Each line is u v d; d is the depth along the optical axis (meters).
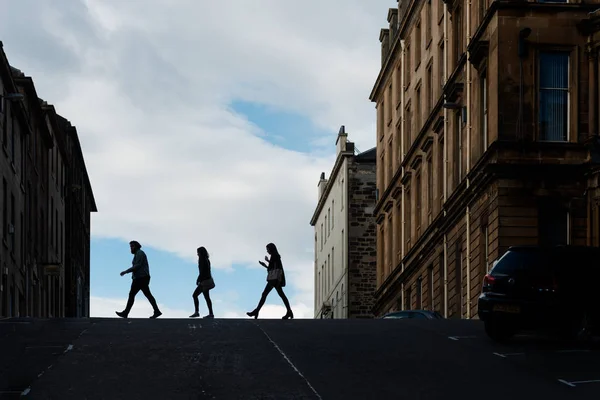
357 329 25.61
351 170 78.38
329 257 87.19
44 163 65.94
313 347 21.80
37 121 62.62
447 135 49.75
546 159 40.56
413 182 58.53
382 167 70.62
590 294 22.92
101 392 16.53
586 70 41.16
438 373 18.67
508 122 40.88
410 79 60.78
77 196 83.81
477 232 43.47
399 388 17.08
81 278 89.00
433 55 54.19
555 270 23.03
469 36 46.72
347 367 19.19
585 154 40.62
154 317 31.55
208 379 17.75
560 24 41.22
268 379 17.80
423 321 28.34
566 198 40.47
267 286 31.33
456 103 47.66
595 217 39.97
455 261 47.62
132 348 21.33
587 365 19.78
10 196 52.19
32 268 59.41
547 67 41.28
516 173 40.44
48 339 22.73
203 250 31.95
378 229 70.19
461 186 45.66
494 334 23.42
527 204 40.44
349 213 77.94
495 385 17.48
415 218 57.97
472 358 20.62
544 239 40.50
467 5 47.00
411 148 58.28
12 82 52.59
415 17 59.19
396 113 65.06
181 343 22.11
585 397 16.42
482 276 42.62
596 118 40.84
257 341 22.59
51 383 17.31
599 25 40.84
